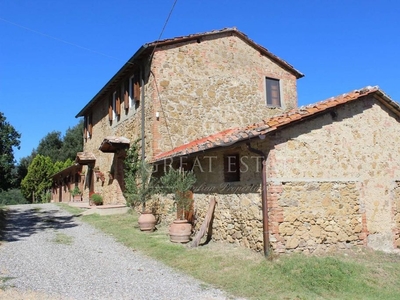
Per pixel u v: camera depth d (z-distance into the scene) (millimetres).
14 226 12672
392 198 9062
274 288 5805
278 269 6547
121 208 14984
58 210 17781
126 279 6277
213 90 13938
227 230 8742
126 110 15711
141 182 12422
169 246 8812
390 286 6285
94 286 5836
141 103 13727
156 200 12758
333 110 8406
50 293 5402
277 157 7594
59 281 6070
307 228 7660
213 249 8281
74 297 5258
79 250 8609
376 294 5828
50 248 8789
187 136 13148
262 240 7469
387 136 9289
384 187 8977
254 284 5957
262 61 15336
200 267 6973
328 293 5727
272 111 15156
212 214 9375
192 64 13688
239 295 5516
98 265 7227
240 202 8305
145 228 11062
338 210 8133
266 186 7449
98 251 8523
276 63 15711
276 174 7523
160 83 12945
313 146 8055
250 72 14922
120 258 7863
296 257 7109
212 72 14047
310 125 8094
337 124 8492
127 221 12828
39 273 6543
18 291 5434
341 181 8305
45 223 13281
